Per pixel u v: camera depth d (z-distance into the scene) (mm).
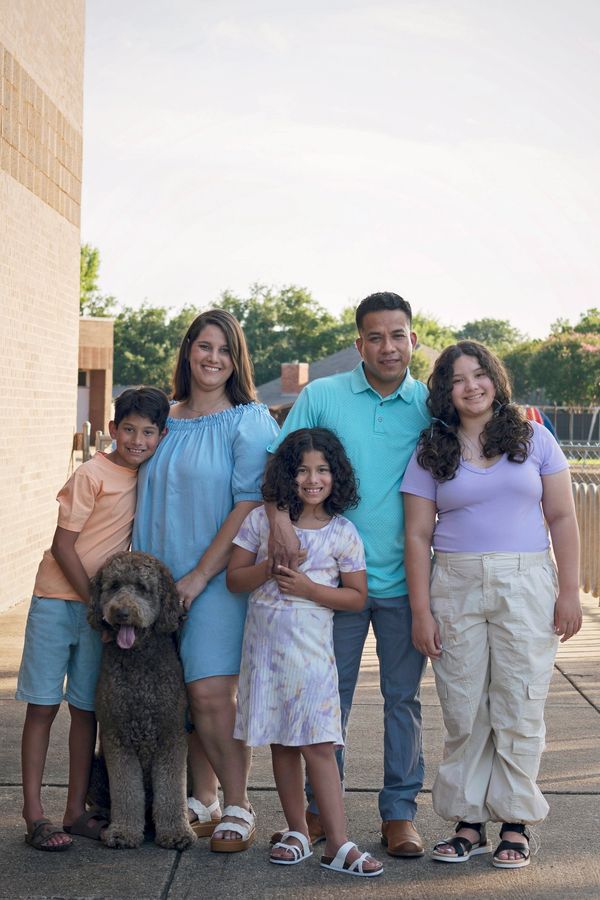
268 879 3973
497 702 4191
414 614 4254
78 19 11609
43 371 10305
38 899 3771
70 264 11453
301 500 4234
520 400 61094
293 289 88438
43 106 10086
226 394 4680
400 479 4387
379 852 4266
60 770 5211
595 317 81062
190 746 4570
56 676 4391
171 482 4453
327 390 4477
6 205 8828
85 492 4422
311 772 4105
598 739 5793
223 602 4387
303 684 4078
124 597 4043
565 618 4191
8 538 9094
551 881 3973
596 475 16562
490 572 4152
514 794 4141
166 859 4156
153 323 80312
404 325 4348
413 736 4383
